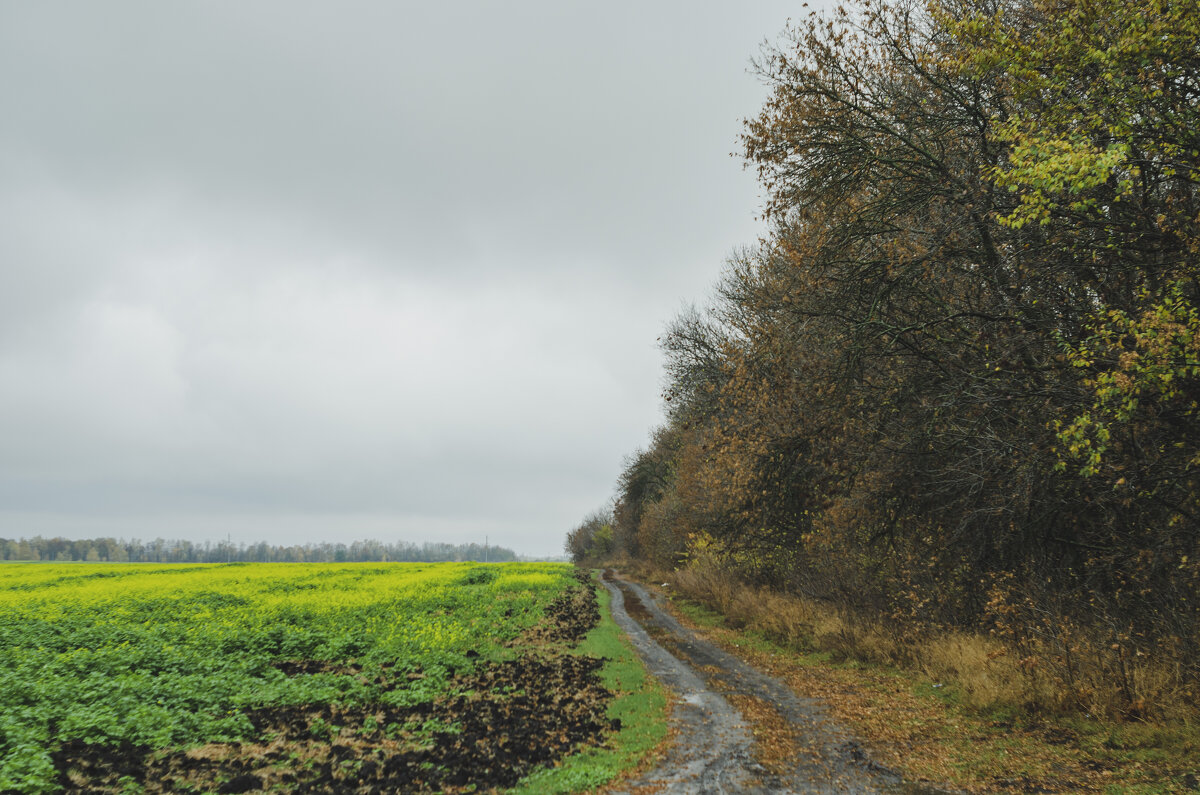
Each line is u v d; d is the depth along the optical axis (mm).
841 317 15156
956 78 12977
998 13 10273
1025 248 11609
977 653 11422
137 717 9312
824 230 15875
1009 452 11461
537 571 51219
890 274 14117
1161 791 6395
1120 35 8477
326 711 11094
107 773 7641
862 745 9008
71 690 10297
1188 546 9234
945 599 14305
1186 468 8859
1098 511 11500
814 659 15422
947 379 13703
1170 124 8531
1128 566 10211
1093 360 9125
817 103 14977
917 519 15352
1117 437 9875
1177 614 9234
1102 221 10000
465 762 8562
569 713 11180
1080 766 7383
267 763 8469
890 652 14133
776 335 16766
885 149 14648
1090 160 7773
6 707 9359
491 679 13953
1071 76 9242
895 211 14570
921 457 14172
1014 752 8094
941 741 8891
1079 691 9164
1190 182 9000
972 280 13859
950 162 13898
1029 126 9094
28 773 7082
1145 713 8273
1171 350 7465
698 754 8844
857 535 17281
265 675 13555
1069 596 11180
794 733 9742
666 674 14469
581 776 7941
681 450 41094
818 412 16031
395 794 7504
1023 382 11758
